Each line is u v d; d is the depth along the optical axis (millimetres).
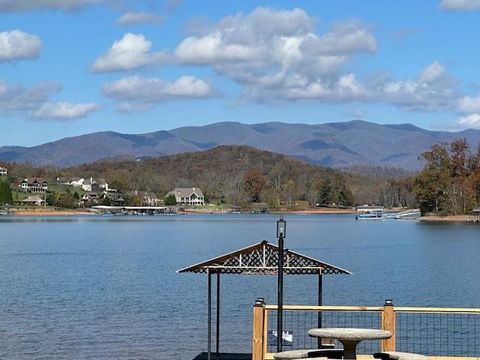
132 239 129125
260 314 22000
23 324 38406
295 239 129250
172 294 50688
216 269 26922
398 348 32219
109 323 38562
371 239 129500
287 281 57875
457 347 32250
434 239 129000
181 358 30250
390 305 21672
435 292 53375
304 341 33531
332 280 59375
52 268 72688
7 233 152750
